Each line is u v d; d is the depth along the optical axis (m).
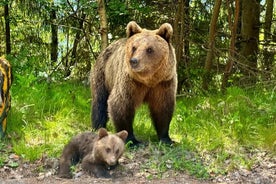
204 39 11.91
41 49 13.39
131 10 11.62
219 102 8.93
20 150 6.64
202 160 6.63
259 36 13.68
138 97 6.77
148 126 7.88
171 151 6.63
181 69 10.92
